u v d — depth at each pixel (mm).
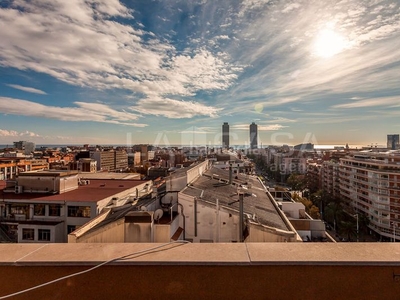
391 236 61531
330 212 66188
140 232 11922
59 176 31766
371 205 66938
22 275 3178
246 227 14000
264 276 3090
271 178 111438
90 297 3146
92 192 32750
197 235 15328
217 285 3098
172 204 16172
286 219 17328
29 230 27328
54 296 3154
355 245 3457
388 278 3033
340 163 86750
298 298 3076
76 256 3266
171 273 3129
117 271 3148
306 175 109750
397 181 61250
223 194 20938
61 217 28375
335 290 3051
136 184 39844
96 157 112312
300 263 3062
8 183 33125
